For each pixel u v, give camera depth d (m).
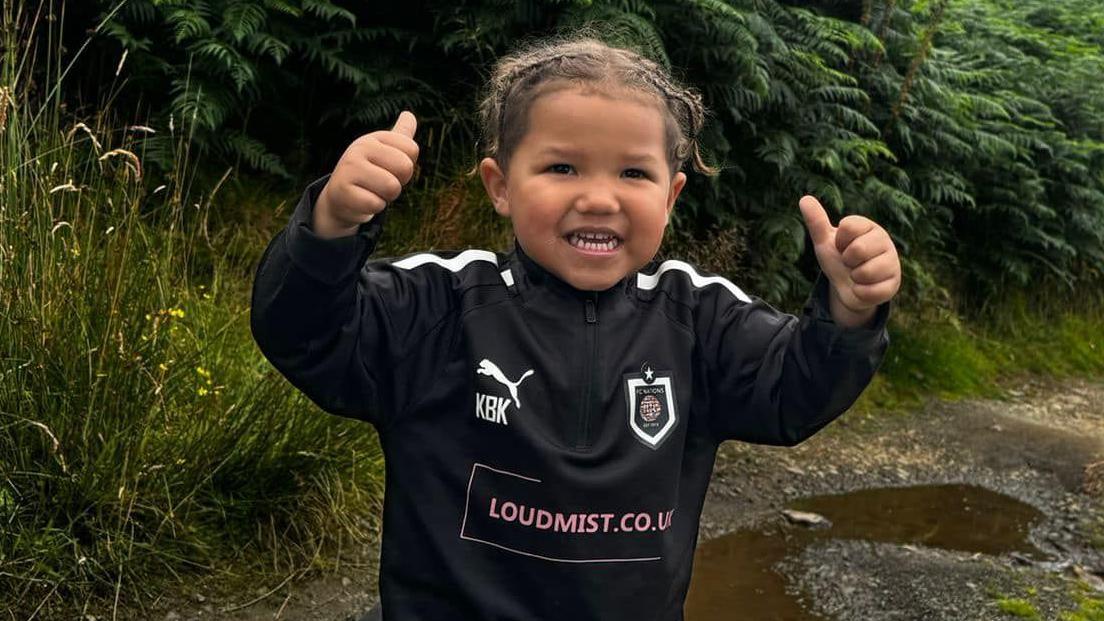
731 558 2.78
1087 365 5.83
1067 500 3.56
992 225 5.80
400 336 1.14
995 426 4.41
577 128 1.11
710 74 4.12
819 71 4.41
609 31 3.31
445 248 3.35
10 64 2.16
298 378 1.09
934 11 5.18
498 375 1.13
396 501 1.16
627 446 1.14
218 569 2.19
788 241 4.29
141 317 2.04
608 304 1.19
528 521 1.11
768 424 1.18
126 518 2.02
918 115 4.93
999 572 2.78
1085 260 6.34
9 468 1.96
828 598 2.54
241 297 2.97
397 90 3.75
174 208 2.32
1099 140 6.24
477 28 3.55
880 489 3.52
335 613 2.15
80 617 1.94
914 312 5.16
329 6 3.40
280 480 2.36
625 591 1.12
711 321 1.24
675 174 1.30
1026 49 6.59
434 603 1.13
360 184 0.98
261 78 3.55
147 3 3.20
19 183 2.04
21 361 1.98
